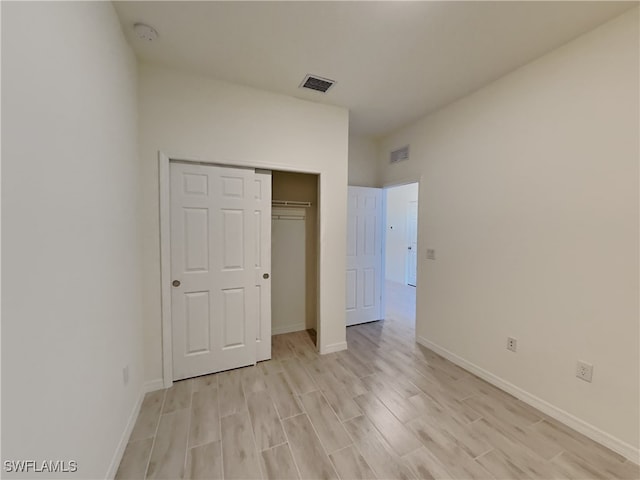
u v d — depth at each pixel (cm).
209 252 237
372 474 144
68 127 102
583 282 176
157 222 214
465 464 150
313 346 304
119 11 155
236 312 250
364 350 296
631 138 155
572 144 180
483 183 240
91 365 119
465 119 257
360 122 324
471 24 166
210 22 165
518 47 188
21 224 76
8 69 71
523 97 209
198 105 222
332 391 219
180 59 202
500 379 225
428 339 301
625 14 155
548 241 194
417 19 162
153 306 215
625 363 158
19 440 74
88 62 120
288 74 222
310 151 267
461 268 262
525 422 185
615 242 162
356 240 373
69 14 103
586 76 173
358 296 378
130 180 183
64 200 99
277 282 334
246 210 249
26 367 77
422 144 309
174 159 218
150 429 176
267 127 247
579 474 145
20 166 76
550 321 193
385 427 178
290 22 165
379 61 205
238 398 208
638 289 153
